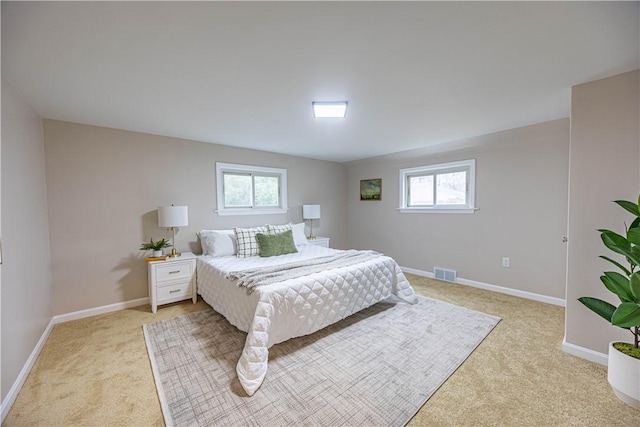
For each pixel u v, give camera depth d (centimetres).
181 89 196
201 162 353
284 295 206
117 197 292
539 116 257
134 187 303
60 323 256
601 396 155
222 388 163
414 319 261
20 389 164
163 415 143
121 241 294
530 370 179
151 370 182
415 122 274
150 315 275
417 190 439
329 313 235
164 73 172
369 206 501
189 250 345
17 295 173
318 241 450
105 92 199
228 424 137
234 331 238
